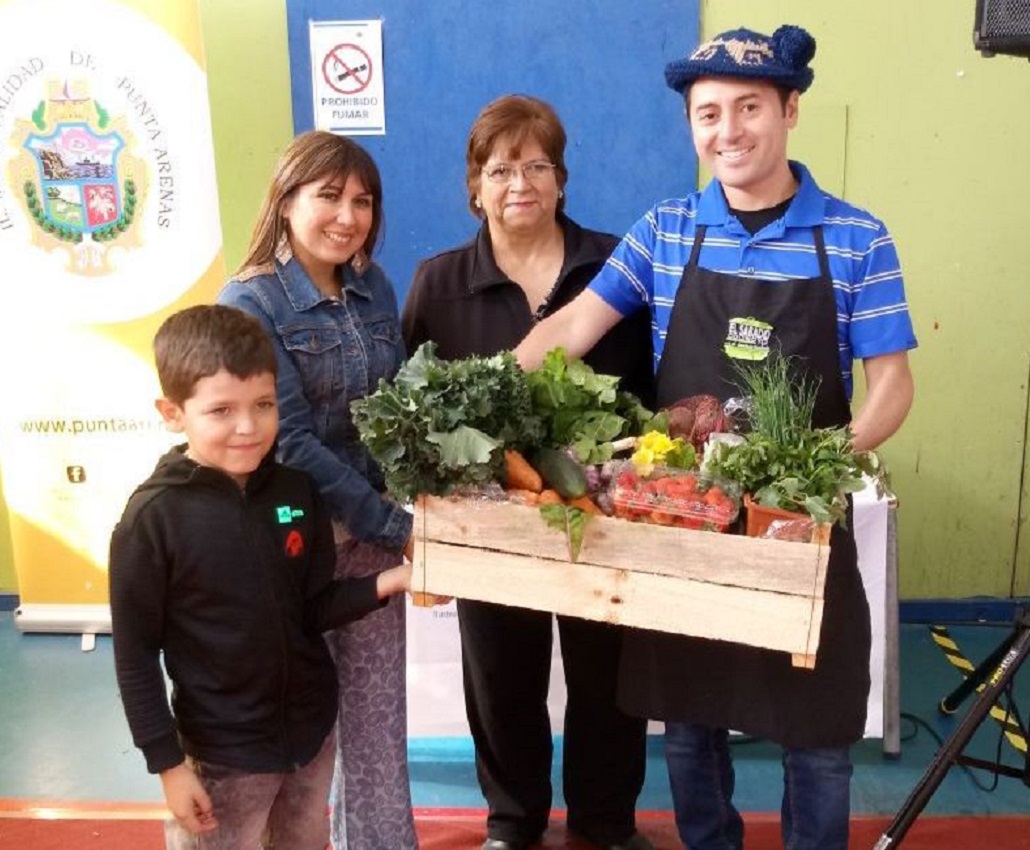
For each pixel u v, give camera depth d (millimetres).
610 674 2469
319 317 2016
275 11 3594
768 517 1669
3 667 3705
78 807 2875
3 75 3426
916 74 3535
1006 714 2973
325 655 1946
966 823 2732
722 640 1872
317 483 1955
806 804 2057
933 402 3793
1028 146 3562
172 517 1725
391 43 3598
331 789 2355
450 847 2676
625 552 1726
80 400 3682
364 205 2008
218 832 1859
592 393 1934
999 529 3881
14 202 3523
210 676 1787
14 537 3842
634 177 3678
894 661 2986
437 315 2414
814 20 3520
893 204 3656
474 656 2484
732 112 1886
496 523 1784
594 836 2627
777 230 1941
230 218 3793
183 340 1721
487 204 2336
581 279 2377
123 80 3414
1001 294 3688
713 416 1937
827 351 1938
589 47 3566
